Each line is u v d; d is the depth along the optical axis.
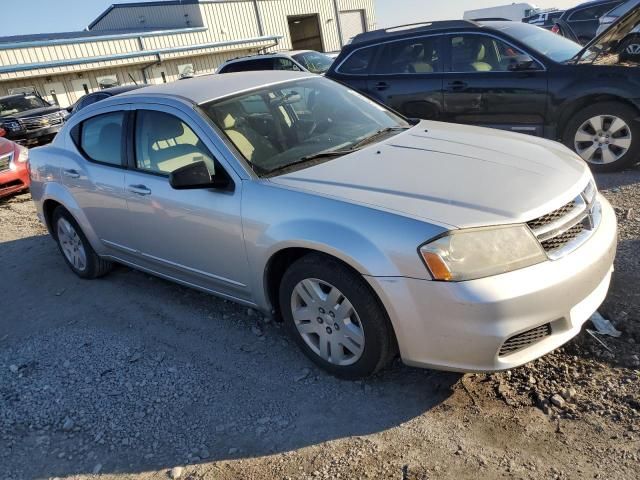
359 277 2.79
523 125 6.48
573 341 3.15
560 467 2.37
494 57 6.56
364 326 2.84
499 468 2.41
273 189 3.12
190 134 3.57
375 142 3.63
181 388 3.26
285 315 3.24
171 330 3.95
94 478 2.69
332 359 3.08
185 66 29.44
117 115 4.19
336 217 2.81
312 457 2.62
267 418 2.92
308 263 2.96
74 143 4.65
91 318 4.32
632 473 2.29
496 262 2.53
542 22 21.95
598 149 6.15
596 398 2.72
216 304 4.23
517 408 2.74
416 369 3.12
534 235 2.61
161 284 4.76
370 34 7.52
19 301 4.87
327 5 34.69
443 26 6.87
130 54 26.69
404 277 2.60
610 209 3.24
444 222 2.57
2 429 3.11
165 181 3.70
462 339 2.55
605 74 5.93
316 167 3.27
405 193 2.83
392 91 7.17
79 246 4.94
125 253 4.39
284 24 32.97
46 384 3.49
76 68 25.11
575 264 2.67
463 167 3.06
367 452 2.60
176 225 3.65
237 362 3.45
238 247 3.29
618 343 3.08
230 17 30.73
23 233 6.82
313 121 3.86
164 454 2.77
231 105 3.70
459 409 2.78
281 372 3.28
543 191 2.79
